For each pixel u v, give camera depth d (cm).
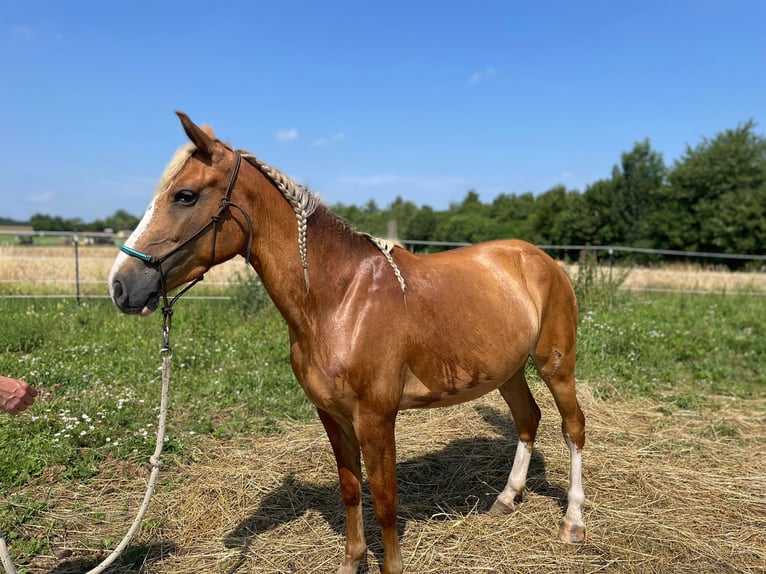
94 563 283
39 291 987
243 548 294
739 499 340
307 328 234
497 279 285
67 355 605
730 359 677
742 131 3067
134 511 328
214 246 219
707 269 1781
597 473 371
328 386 232
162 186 209
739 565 278
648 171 3278
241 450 407
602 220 3303
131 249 205
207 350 631
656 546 293
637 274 1425
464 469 381
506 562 281
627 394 534
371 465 238
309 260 231
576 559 284
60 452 381
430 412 482
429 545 294
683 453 407
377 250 254
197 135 208
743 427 466
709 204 2872
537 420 339
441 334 251
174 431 434
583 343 647
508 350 276
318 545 297
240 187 221
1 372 530
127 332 713
